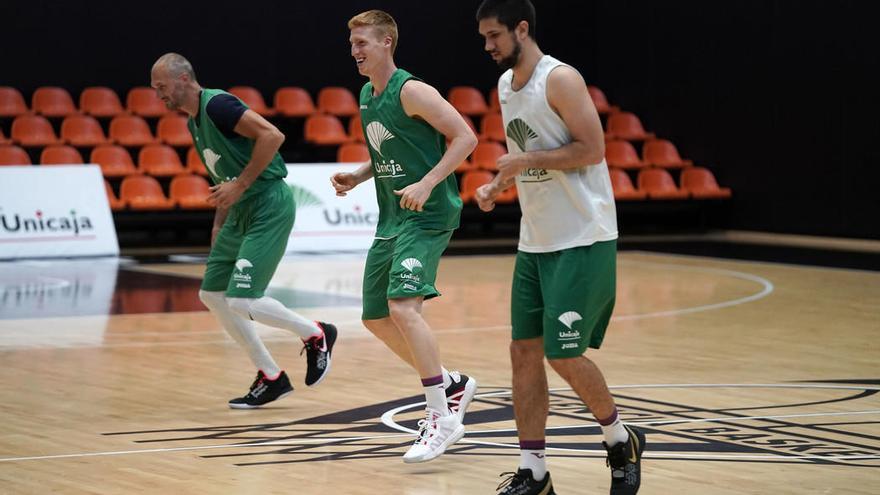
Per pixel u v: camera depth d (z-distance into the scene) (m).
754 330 12.91
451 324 13.18
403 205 7.21
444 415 7.36
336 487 6.83
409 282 7.42
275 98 24.53
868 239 23.09
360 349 11.56
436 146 7.65
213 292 9.07
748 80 24.97
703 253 21.20
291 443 7.88
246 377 10.20
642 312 14.23
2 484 6.82
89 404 9.06
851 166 23.23
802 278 17.70
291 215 9.02
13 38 22.98
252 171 8.60
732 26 25.17
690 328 13.02
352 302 14.78
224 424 8.43
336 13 25.64
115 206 20.53
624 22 27.50
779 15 24.28
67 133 22.14
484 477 7.08
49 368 10.53
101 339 12.05
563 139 6.29
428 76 26.42
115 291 15.66
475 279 17.28
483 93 27.02
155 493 6.65
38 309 14.05
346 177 8.26
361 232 20.98
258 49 24.98
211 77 24.62
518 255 6.54
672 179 25.02
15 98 22.36
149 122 23.66
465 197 23.20
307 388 9.73
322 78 25.64
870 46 22.80
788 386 9.84
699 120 26.00
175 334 12.38
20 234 19.14
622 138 26.11
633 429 6.53
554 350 6.27
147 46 24.06
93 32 23.61
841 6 23.20
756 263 19.66
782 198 24.45
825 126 23.62
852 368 10.70
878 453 7.62
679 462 7.37
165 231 23.55
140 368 10.55
